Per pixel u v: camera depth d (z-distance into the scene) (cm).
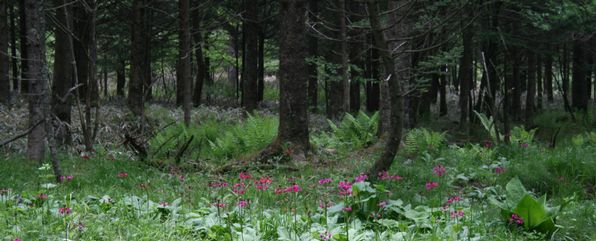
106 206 638
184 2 1608
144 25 1652
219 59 2972
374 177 845
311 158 1076
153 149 1209
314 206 720
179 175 919
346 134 1399
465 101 1978
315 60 1761
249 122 1216
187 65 1593
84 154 1109
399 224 577
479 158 1116
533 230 603
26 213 574
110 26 2111
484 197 820
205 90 2883
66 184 796
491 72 2102
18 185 793
